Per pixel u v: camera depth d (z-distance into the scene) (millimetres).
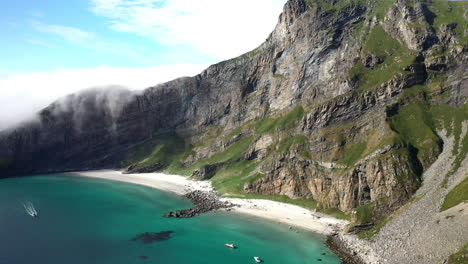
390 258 102625
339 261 108812
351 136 172500
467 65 169750
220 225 145250
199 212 163625
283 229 139875
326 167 170125
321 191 167500
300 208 165750
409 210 120000
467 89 163125
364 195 145375
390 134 153125
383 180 138250
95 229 137875
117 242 124375
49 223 143375
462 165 125375
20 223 142000
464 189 108562
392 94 173625
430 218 108312
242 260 111562
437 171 131500
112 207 172000
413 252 99625
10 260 105625
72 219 150000
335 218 147625
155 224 145875
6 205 169250
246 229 140500
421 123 157250
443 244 94500
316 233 134250
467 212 98438
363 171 147875
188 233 135500
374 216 128375
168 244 123812
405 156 140125
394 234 113000
